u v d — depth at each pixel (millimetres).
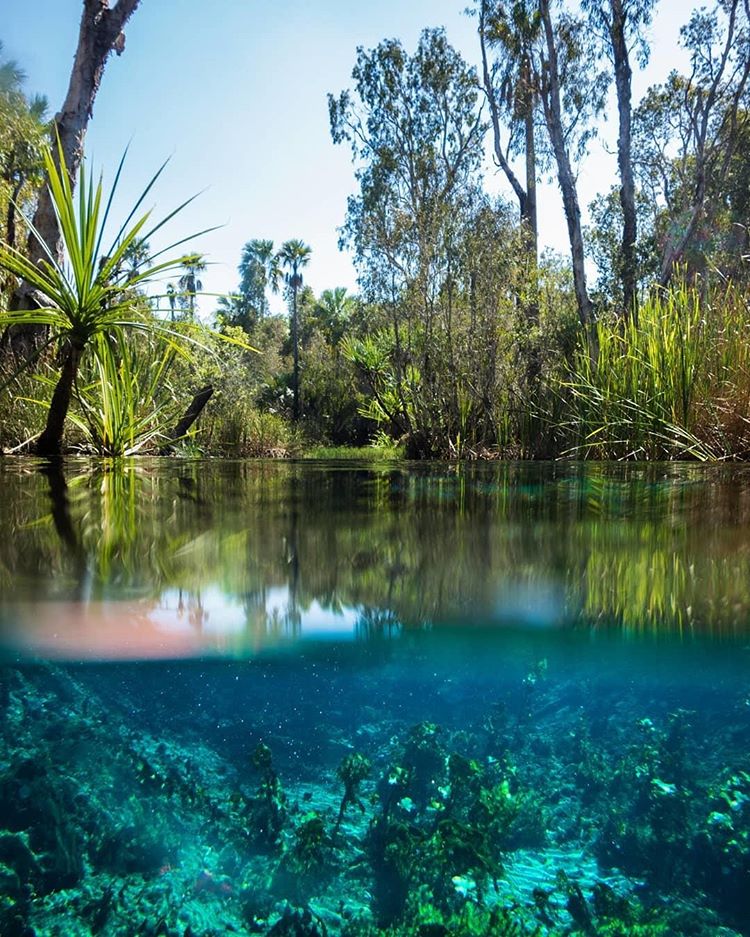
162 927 296
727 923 304
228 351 9805
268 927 304
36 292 4469
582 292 9391
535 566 826
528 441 7117
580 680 455
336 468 3037
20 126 7902
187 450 5973
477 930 302
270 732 393
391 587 722
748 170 12102
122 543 975
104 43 5160
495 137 12781
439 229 7637
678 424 4500
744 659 493
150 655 493
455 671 457
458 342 7625
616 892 322
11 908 307
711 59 11555
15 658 489
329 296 36312
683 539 1034
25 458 3482
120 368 4383
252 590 699
